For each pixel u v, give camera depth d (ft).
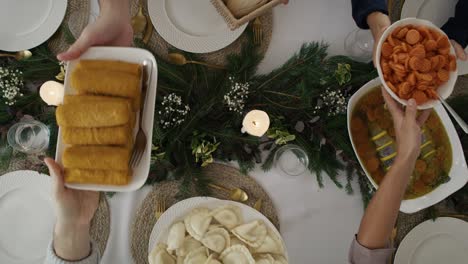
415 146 3.17
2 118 3.53
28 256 3.55
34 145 3.47
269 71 3.72
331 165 3.58
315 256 3.67
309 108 3.58
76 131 2.90
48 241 3.56
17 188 3.57
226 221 3.51
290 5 3.73
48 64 3.55
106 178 2.93
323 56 3.58
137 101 3.00
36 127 3.51
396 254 3.62
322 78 3.53
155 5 3.63
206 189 3.59
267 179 3.67
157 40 3.69
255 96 3.60
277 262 3.47
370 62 3.65
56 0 3.62
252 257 3.41
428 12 3.71
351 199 3.69
